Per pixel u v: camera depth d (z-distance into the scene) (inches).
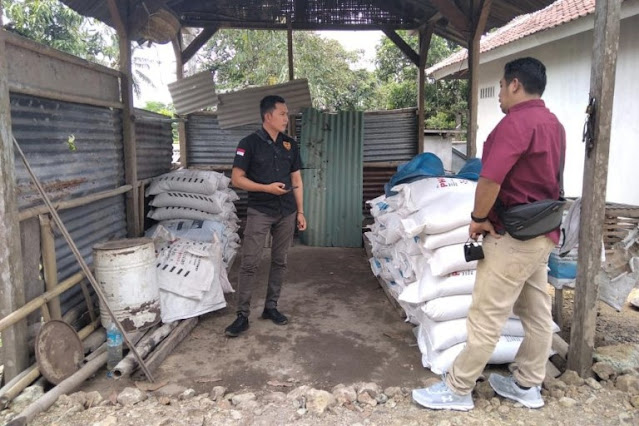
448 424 89.7
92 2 175.9
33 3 390.3
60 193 127.0
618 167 250.2
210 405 97.7
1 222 97.0
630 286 129.5
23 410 91.1
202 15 252.1
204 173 194.4
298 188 147.8
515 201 85.6
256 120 254.5
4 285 98.7
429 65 607.2
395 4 252.1
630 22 236.4
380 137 271.6
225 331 139.3
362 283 192.4
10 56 104.3
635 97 236.1
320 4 254.5
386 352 130.0
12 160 99.2
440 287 114.4
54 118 125.2
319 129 257.3
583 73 277.1
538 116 83.3
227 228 204.2
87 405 98.2
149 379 111.7
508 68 87.0
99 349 120.6
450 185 128.2
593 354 110.7
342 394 99.6
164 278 144.3
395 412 95.0
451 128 573.9
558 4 340.8
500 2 195.0
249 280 141.1
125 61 169.8
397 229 140.7
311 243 258.2
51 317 116.0
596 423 89.9
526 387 95.3
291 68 254.5
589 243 103.4
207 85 251.6
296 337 139.6
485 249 88.7
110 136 162.2
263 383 113.5
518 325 114.5
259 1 251.4
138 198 182.4
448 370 97.3
